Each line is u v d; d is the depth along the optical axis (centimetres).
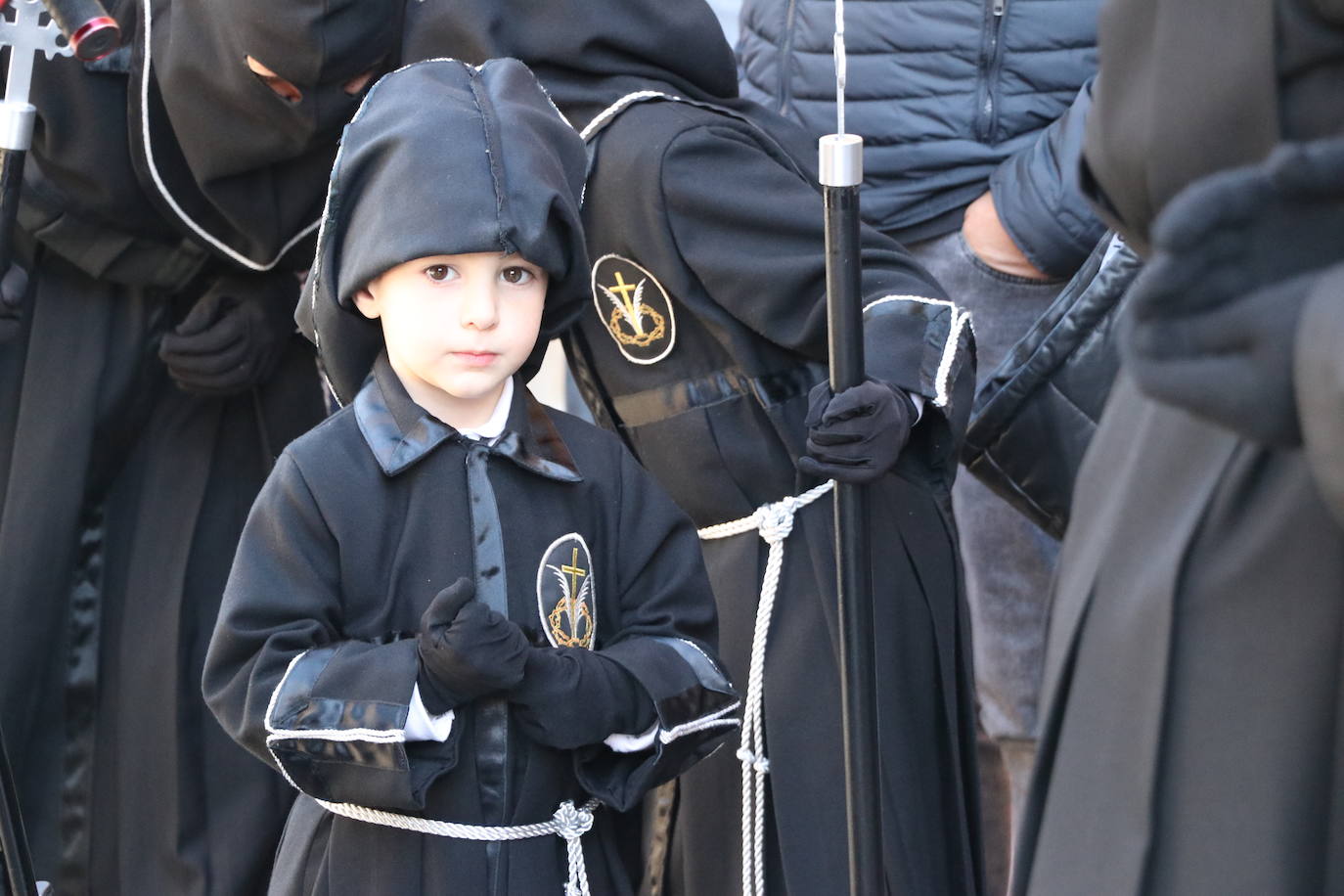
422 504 676
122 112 951
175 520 1018
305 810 711
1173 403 376
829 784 783
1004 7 1027
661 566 714
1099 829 457
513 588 678
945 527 803
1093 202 493
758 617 798
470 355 663
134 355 1012
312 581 664
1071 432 913
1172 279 371
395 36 872
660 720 672
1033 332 916
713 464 809
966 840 804
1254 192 372
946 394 755
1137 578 463
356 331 705
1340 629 420
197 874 993
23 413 1001
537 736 655
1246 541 436
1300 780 424
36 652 997
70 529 1002
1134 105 455
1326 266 380
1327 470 353
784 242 777
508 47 816
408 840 664
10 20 822
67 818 1010
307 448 680
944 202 1048
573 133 719
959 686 814
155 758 1004
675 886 853
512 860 667
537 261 659
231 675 666
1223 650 436
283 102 877
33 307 1005
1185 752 440
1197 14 435
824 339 768
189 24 885
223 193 925
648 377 825
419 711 637
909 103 1046
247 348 991
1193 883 434
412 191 654
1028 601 1066
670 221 783
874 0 1043
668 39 823
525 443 692
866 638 654
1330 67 422
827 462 659
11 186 793
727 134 800
